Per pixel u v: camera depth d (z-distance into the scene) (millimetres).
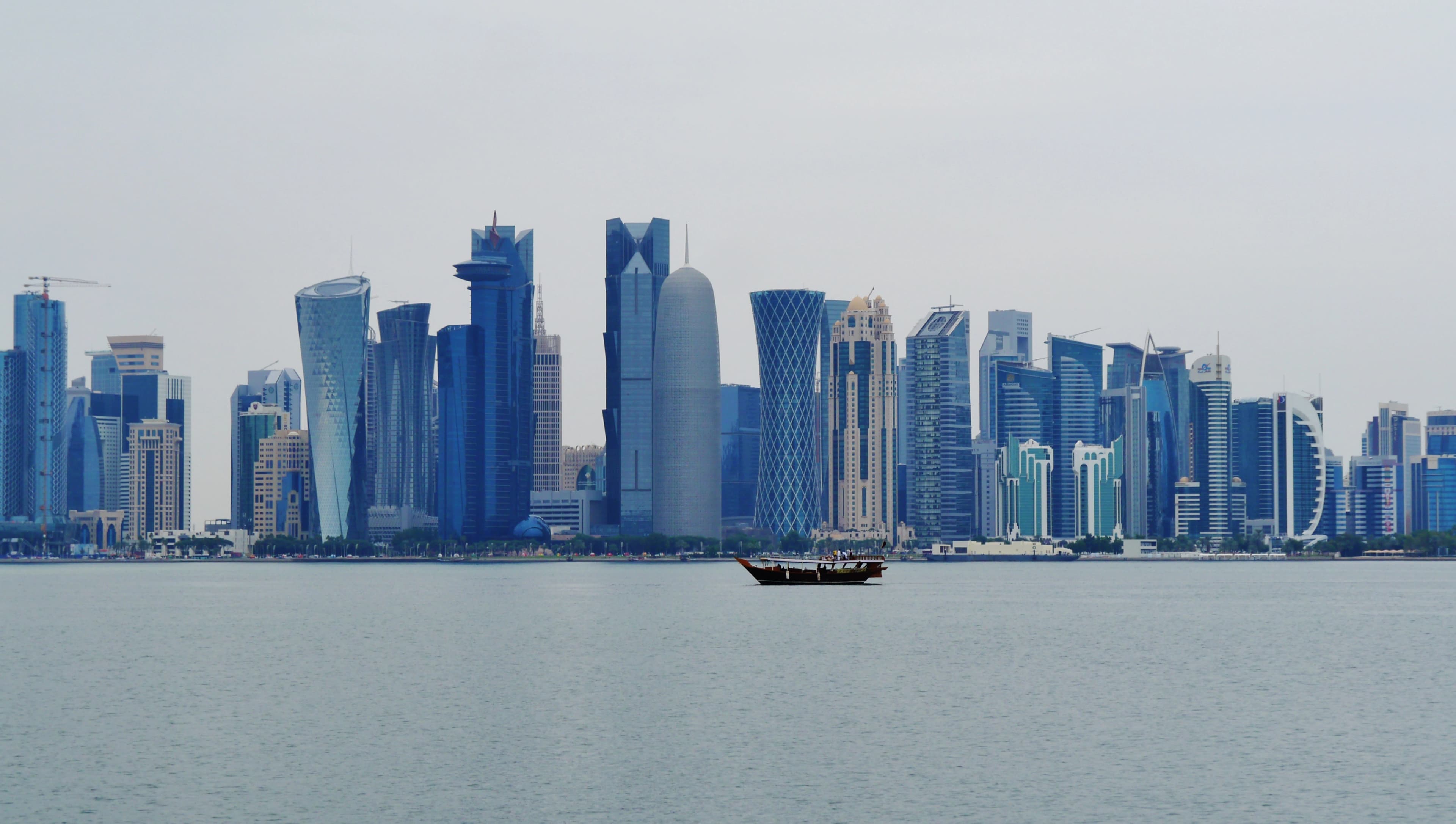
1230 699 187500
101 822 121750
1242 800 127688
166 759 146375
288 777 137375
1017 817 121938
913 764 142375
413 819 121688
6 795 131125
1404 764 143125
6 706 184375
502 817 122375
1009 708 178750
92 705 184875
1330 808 125188
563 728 163875
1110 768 141000
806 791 131125
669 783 134125
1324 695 191875
